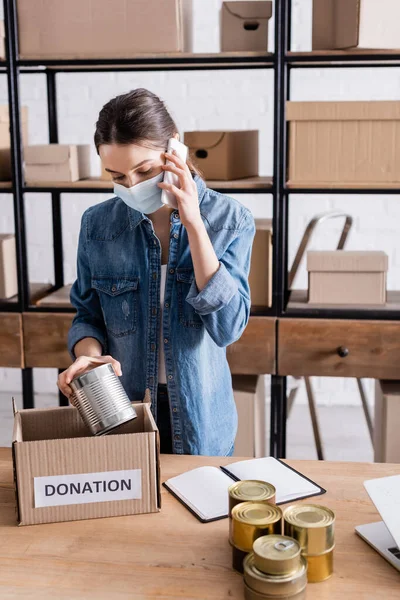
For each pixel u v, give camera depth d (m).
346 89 3.71
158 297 1.77
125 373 1.82
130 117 1.53
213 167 2.71
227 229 1.70
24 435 1.41
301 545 1.07
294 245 3.88
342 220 3.82
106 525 1.25
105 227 1.80
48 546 1.18
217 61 2.52
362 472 1.44
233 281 1.62
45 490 1.25
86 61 2.57
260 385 2.84
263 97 3.76
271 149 3.81
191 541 1.20
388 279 3.87
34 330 2.78
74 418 1.42
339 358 2.64
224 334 1.67
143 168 1.57
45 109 3.92
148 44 2.54
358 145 2.52
